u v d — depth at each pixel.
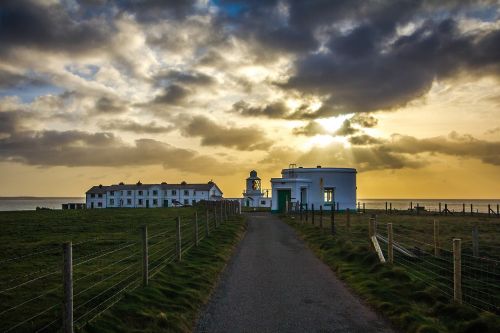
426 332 10.15
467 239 28.94
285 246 25.27
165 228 33.19
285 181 56.84
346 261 19.23
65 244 8.99
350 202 59.66
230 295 14.11
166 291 13.30
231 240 26.27
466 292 14.64
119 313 10.93
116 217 47.59
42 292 13.79
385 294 13.57
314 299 13.63
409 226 37.81
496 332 10.02
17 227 36.03
